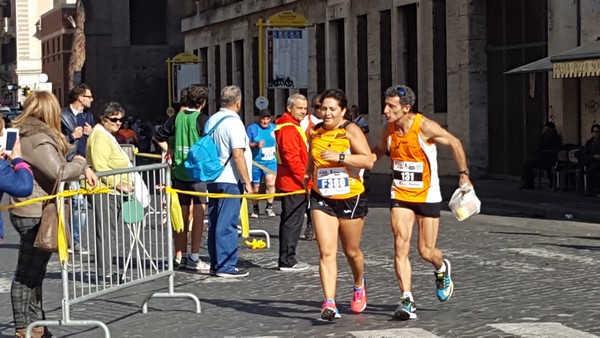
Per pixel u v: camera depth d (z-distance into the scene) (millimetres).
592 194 24453
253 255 16266
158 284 13656
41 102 9992
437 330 10250
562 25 27141
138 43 74125
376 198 27250
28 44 117938
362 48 38875
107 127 14484
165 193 11758
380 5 36844
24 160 9828
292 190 14492
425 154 10805
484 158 31688
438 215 10938
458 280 13250
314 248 16906
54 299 12789
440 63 33531
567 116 26875
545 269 13992
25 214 9922
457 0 31938
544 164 26734
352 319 10969
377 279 13477
